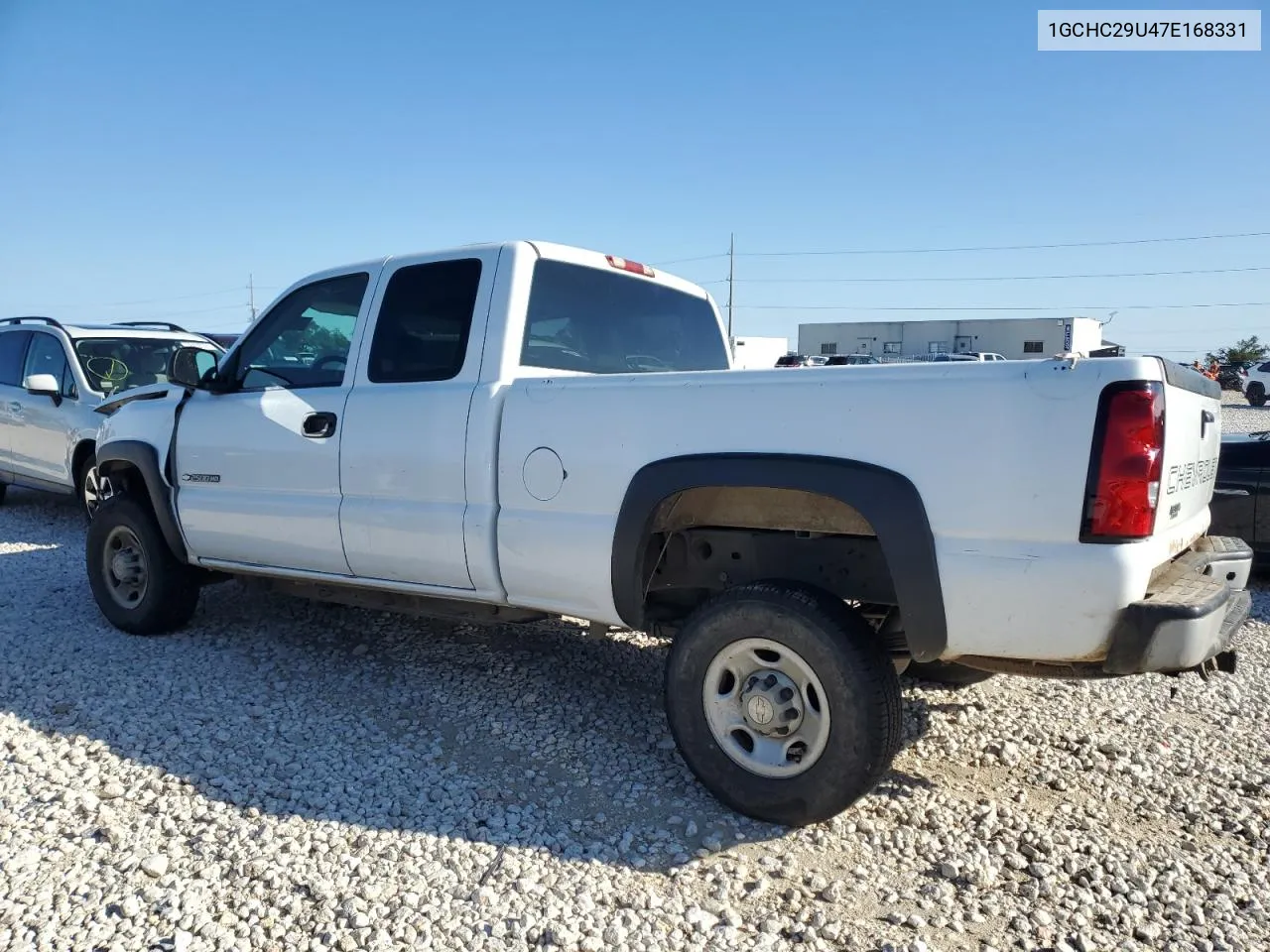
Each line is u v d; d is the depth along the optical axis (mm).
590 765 3709
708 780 3314
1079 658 2793
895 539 2912
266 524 4484
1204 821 3336
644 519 3342
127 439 5133
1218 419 3834
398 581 4137
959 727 4113
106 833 3078
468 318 3979
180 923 2639
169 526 4949
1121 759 3828
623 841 3100
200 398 4902
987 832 3201
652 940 2586
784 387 3119
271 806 3314
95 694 4340
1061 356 2787
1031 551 2766
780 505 3467
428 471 3904
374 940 2568
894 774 3656
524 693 4457
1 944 2525
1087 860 3045
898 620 3480
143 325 10000
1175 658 2705
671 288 5031
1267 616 6094
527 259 3984
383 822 3207
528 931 2613
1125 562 2676
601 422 3469
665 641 5301
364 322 4297
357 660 4891
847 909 2756
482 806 3342
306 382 4547
